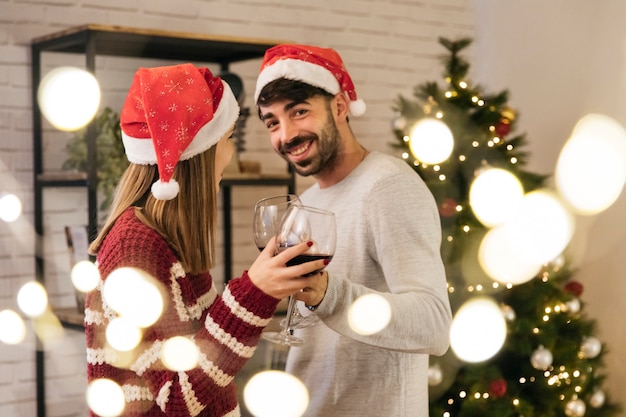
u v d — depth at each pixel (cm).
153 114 129
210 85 138
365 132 371
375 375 160
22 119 288
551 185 371
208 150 136
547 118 375
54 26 294
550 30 373
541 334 295
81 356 296
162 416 122
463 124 296
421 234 156
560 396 301
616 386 340
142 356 120
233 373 120
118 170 277
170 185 128
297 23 350
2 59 284
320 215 131
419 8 389
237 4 333
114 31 260
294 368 170
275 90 169
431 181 287
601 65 347
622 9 338
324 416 163
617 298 339
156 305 118
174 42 277
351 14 366
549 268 310
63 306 298
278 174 312
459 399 286
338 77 173
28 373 289
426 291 151
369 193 161
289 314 146
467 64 309
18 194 288
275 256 123
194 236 133
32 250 290
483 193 244
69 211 300
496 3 402
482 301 171
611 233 340
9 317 236
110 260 125
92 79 194
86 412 299
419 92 322
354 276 163
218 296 137
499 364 300
